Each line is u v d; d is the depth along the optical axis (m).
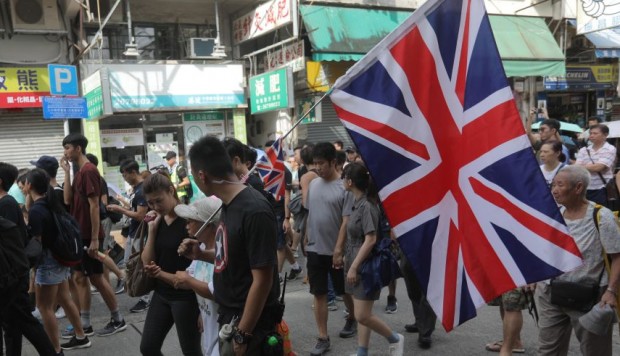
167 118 12.23
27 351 4.70
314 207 4.47
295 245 7.54
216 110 12.67
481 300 2.62
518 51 13.30
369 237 3.77
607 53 13.99
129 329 5.16
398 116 2.67
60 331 5.18
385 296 5.98
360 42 11.60
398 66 2.68
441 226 2.66
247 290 2.41
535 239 2.53
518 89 14.76
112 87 11.09
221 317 2.53
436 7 2.68
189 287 2.96
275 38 12.16
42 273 4.23
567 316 3.22
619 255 2.97
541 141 6.25
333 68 11.77
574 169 3.08
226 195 2.42
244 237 2.34
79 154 4.98
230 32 13.16
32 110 11.33
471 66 2.65
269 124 13.45
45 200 4.24
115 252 6.69
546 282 3.24
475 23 2.65
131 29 11.91
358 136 2.64
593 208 3.09
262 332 2.46
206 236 3.06
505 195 2.59
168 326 3.41
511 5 14.16
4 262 3.56
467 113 2.66
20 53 11.02
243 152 3.86
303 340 4.78
